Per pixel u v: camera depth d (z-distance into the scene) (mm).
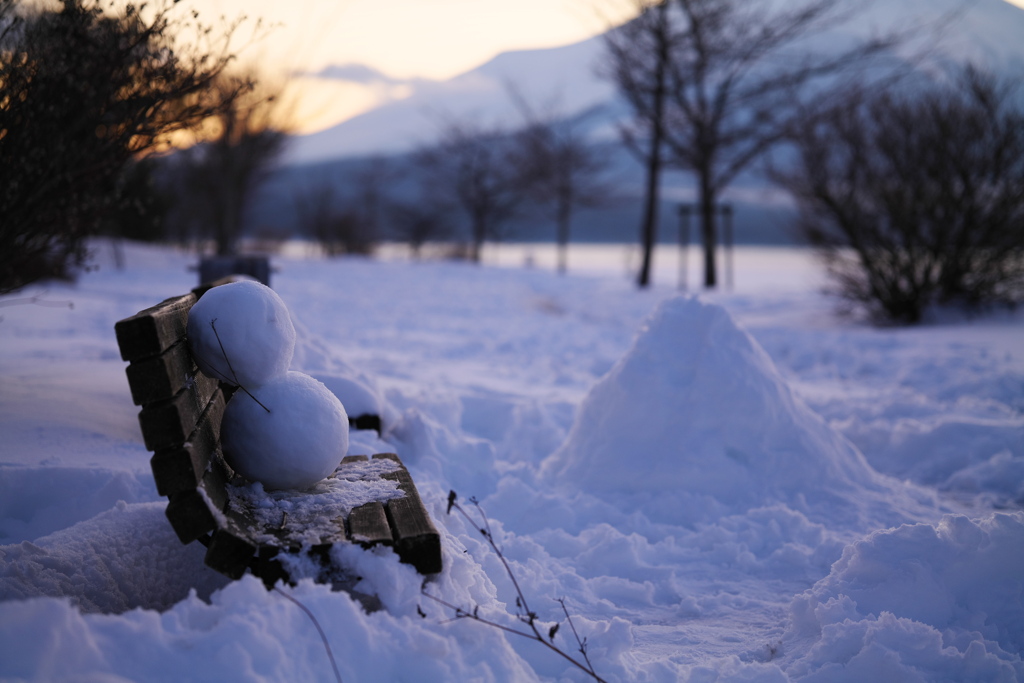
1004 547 2738
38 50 3947
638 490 4039
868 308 11773
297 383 2584
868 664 2314
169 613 1882
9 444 3422
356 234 36812
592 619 2801
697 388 4152
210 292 2529
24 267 4551
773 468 4055
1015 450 4887
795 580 3221
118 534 2539
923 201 10781
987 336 9438
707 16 19594
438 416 5109
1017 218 10492
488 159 36000
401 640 1980
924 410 5984
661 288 20516
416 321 12008
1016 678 2318
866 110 11891
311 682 1812
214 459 2473
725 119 20750
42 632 1617
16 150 3879
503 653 2096
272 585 2115
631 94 21453
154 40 4145
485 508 3770
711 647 2613
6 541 2875
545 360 8445
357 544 2166
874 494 4102
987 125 10586
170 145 4766
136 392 2092
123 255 21422
